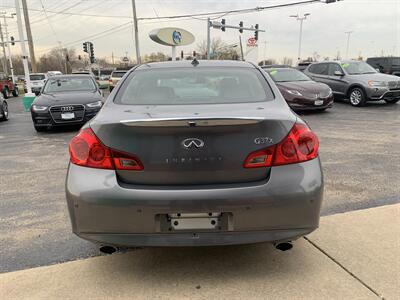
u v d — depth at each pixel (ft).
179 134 8.37
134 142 8.46
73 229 8.93
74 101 32.68
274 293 8.84
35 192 16.40
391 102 48.88
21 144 28.22
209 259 10.41
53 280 9.56
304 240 11.27
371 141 25.54
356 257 10.29
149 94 10.75
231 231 8.46
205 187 8.38
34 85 103.04
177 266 10.11
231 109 9.36
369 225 12.15
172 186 8.44
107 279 9.57
